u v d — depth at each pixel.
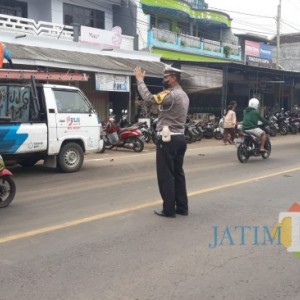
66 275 4.14
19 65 14.97
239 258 4.63
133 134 14.51
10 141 8.94
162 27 27.84
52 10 21.53
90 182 8.91
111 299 3.66
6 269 4.29
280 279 4.11
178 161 6.20
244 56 32.66
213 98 25.42
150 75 18.42
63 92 9.95
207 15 29.69
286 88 31.91
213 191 8.02
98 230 5.55
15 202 7.10
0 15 16.89
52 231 5.50
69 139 10.07
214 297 3.71
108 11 24.20
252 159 12.94
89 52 18.70
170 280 4.04
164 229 5.61
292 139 21.08
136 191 7.98
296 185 8.69
